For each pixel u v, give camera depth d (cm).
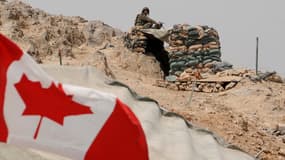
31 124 2739
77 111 2795
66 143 2775
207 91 11506
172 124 4750
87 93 2820
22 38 12494
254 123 9856
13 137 2723
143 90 10800
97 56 11931
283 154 8062
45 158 3428
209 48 12925
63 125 2772
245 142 8088
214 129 8238
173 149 4269
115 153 2830
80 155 2792
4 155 3347
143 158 2856
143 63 13250
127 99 4653
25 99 2733
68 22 15362
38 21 14075
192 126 4909
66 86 2812
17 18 13650
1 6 13925
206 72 12669
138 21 13912
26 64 2747
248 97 11075
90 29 15050
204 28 13088
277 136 9556
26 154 3403
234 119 9106
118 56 13600
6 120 2716
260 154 7750
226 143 4847
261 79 12200
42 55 12300
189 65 12812
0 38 2711
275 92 11412
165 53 13775
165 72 13500
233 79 11788
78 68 4806
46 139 2756
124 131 2844
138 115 4559
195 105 9756
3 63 2727
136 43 13675
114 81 4847
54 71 4734
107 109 2833
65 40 13362
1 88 2716
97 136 2808
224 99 11038
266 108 10681
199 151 4494
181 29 13125
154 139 4322
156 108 4828
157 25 13850
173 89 11425
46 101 2761
